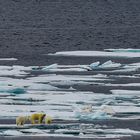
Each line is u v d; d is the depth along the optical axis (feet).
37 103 189.57
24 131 154.61
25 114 172.76
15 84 222.89
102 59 313.12
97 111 174.40
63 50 362.33
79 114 171.22
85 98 197.36
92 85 226.17
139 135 152.35
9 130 155.84
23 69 269.85
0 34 421.18
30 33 426.10
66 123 164.25
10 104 189.37
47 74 254.68
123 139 148.25
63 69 268.62
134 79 242.37
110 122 166.81
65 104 187.83
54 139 147.84
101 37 411.95
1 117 171.01
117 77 247.50
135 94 208.44
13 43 386.73
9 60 308.19
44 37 408.87
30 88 215.51
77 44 386.52
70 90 215.51
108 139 147.74
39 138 148.66
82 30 441.68
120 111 178.91
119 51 347.77
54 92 208.95
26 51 349.41
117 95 203.82
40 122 163.12
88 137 149.48
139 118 171.42
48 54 330.34
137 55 326.24
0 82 224.12
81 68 269.03
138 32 434.71
